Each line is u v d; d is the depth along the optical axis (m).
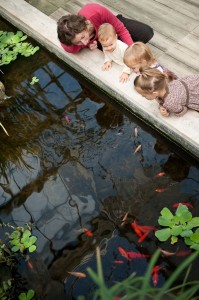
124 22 2.88
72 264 2.29
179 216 2.27
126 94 2.71
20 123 3.04
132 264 2.22
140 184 2.54
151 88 2.25
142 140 2.73
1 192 2.71
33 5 3.63
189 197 2.40
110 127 2.85
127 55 2.49
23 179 2.74
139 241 2.29
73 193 2.59
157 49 2.99
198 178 2.48
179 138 2.50
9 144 2.94
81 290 2.19
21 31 3.60
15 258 2.38
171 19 3.17
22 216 2.56
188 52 2.92
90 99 3.04
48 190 2.64
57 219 2.50
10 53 3.47
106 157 2.70
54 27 3.27
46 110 3.06
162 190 2.47
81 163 2.72
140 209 2.43
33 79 3.26
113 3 3.43
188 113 2.46
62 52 3.11
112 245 2.32
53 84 3.21
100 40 2.61
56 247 2.38
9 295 2.25
